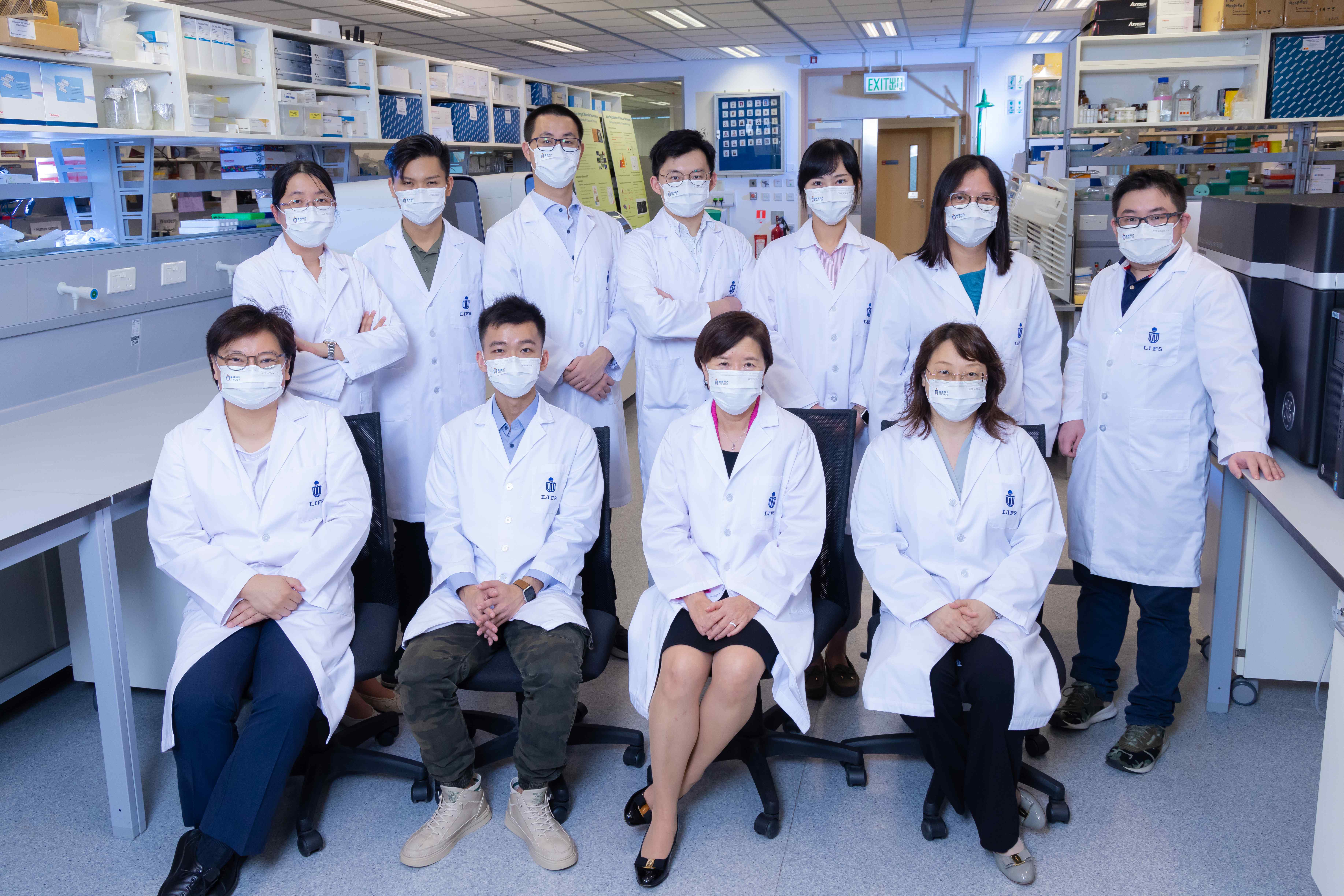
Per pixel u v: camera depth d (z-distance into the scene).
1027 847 1.85
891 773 2.14
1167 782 2.06
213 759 1.76
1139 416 2.10
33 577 2.48
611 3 7.96
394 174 2.51
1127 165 4.80
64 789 2.11
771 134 11.72
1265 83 4.63
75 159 3.61
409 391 2.61
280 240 2.43
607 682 2.59
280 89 4.70
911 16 8.93
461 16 8.45
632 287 2.47
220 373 1.87
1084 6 8.52
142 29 3.70
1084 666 2.29
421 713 1.81
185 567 1.87
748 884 1.77
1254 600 2.29
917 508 1.96
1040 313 2.27
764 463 2.00
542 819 1.86
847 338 2.47
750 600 1.89
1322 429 1.95
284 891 1.77
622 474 2.75
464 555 2.04
